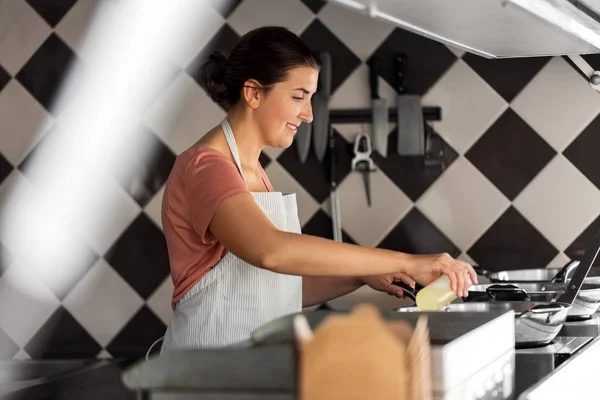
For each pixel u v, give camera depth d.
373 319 0.89
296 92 1.94
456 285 1.66
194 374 1.01
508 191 2.75
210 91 2.03
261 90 1.93
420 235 2.79
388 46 2.79
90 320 2.87
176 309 1.97
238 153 2.01
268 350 0.99
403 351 0.88
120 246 2.86
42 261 2.88
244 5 2.82
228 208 1.73
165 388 1.02
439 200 2.78
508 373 1.36
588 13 1.81
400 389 0.87
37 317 2.89
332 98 2.82
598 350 1.92
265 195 1.98
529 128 2.74
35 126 2.88
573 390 1.63
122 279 2.86
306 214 2.81
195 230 1.81
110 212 2.86
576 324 2.08
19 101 2.89
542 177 2.73
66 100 2.88
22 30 2.88
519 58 2.74
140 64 2.85
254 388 0.99
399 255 1.69
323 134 2.78
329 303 2.78
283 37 1.93
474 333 1.16
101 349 2.86
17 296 2.89
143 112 2.85
